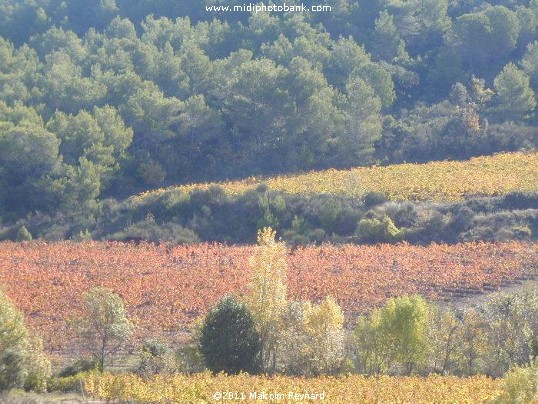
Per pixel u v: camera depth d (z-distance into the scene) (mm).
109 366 137625
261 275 136875
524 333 138500
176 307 178625
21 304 175375
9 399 101188
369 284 193250
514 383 89500
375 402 107375
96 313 136875
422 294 186875
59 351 151875
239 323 132375
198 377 115438
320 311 136000
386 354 137500
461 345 141625
